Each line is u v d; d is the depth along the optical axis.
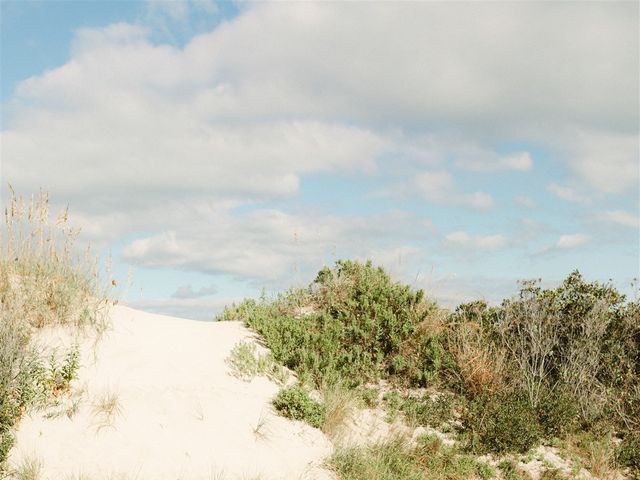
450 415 9.23
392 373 10.23
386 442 8.09
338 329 10.61
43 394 7.10
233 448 7.12
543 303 11.30
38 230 9.57
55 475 5.98
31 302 8.83
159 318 10.77
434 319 11.23
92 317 9.39
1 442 6.18
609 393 10.04
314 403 8.34
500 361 10.24
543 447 8.84
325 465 7.33
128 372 8.18
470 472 7.85
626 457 8.52
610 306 11.34
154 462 6.52
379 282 12.34
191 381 8.38
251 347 9.90
